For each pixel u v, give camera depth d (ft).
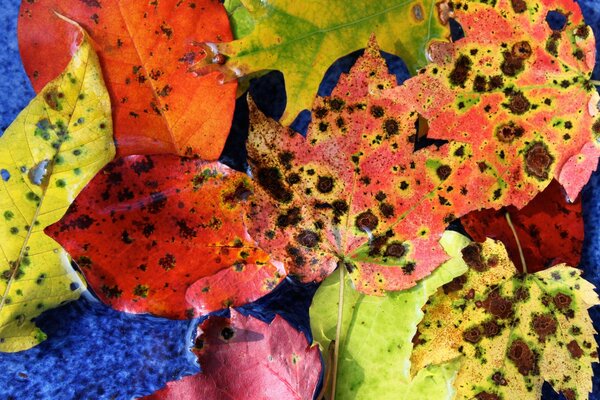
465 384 1.33
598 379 1.45
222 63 1.30
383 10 1.32
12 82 1.43
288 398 1.31
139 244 1.30
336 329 1.34
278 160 1.30
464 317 1.33
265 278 1.33
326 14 1.31
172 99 1.32
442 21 1.33
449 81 1.30
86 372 1.42
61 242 1.28
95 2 1.29
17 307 1.34
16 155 1.30
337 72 1.44
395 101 1.29
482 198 1.32
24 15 1.30
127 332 1.42
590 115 1.33
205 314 1.34
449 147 1.31
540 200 1.39
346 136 1.30
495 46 1.31
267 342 1.31
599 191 1.46
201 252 1.31
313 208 1.31
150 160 1.29
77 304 1.40
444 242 1.36
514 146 1.32
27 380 1.41
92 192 1.28
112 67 1.30
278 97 1.43
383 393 1.35
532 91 1.32
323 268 1.33
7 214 1.31
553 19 1.45
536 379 1.33
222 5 1.31
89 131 1.31
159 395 1.30
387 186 1.31
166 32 1.30
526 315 1.33
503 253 1.33
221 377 1.31
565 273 1.34
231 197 1.31
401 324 1.34
